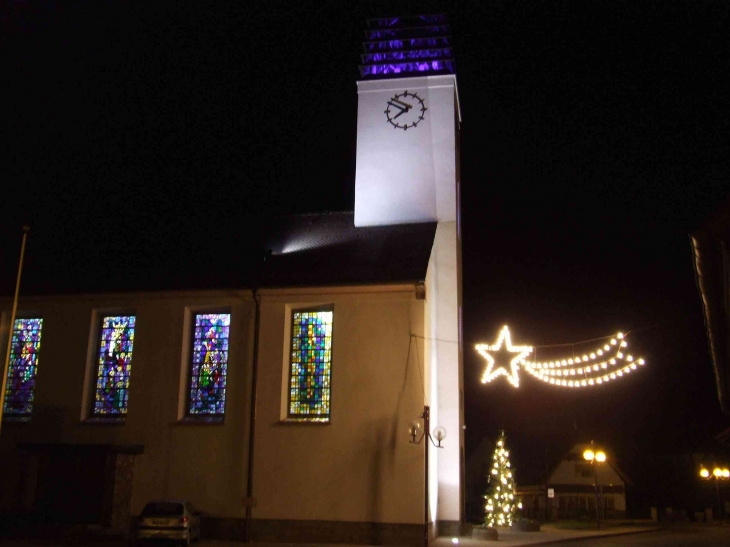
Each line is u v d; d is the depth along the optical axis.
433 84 32.38
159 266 28.59
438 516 27.48
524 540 27.23
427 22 34.91
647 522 52.50
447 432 28.30
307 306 25.83
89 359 26.67
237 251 29.80
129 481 24.88
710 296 12.05
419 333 24.44
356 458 23.81
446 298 29.75
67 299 27.12
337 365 24.67
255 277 26.48
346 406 24.28
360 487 23.53
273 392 24.91
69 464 25.06
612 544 27.61
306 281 25.47
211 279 26.69
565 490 60.31
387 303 24.88
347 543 23.17
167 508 22.44
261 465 24.31
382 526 23.12
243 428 24.81
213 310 26.50
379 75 33.41
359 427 24.03
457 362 28.95
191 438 25.05
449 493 27.80
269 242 30.53
